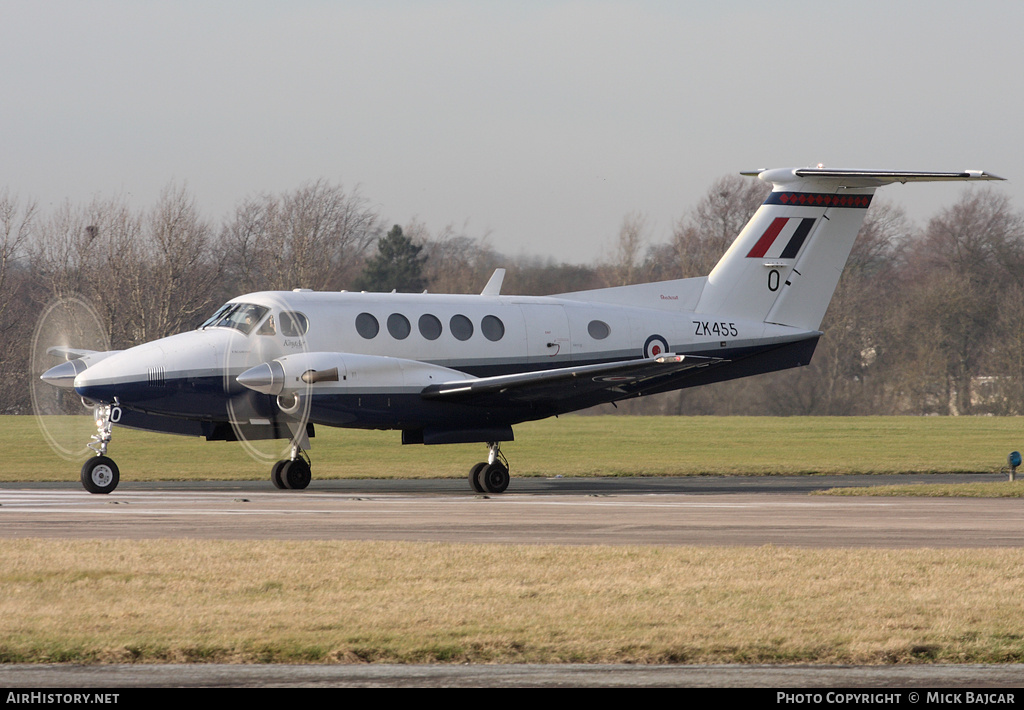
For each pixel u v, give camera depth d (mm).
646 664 25875
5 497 64812
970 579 35500
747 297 82750
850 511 57094
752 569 37188
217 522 50094
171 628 28406
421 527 48625
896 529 48594
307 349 69875
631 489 75562
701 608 31125
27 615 29812
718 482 83125
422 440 72125
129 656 25953
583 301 79625
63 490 71562
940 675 25219
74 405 83250
